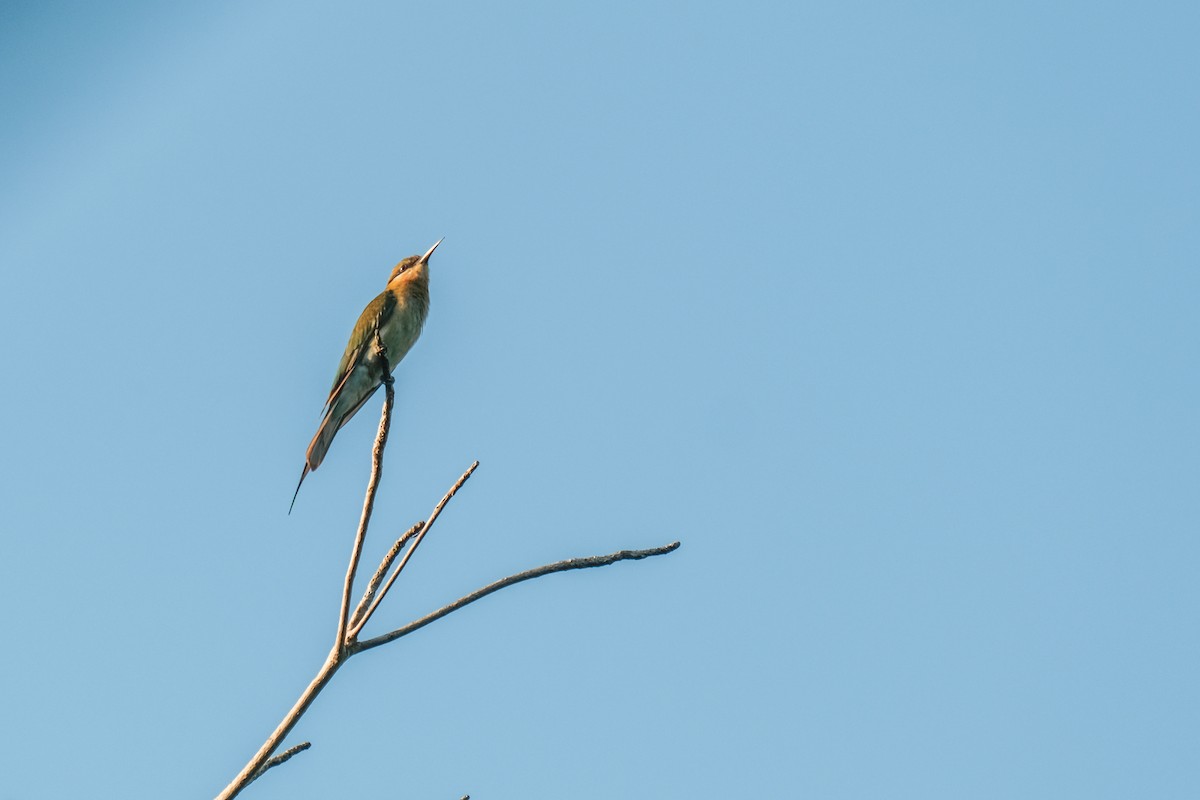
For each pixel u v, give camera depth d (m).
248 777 8.59
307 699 8.95
